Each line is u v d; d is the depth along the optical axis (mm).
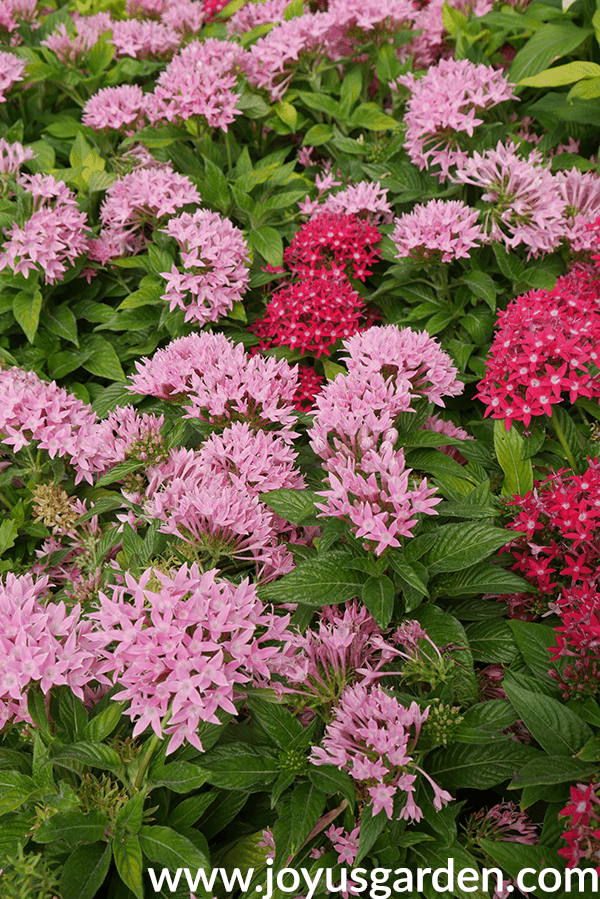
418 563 716
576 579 741
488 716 693
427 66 1214
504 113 1073
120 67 1168
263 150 1155
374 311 986
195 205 1000
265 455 771
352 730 678
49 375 968
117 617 656
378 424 739
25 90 1179
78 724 687
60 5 1500
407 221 916
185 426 826
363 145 1049
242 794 700
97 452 813
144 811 672
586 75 941
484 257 969
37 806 665
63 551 818
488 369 836
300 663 704
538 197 907
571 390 788
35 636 671
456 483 801
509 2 1149
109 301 1049
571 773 665
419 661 699
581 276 899
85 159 1047
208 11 1306
